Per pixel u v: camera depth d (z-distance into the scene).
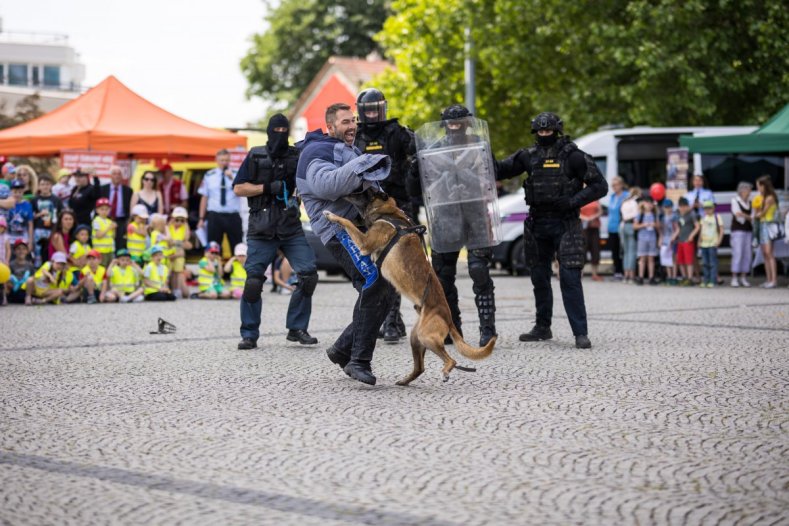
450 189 7.70
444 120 7.69
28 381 6.75
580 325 8.27
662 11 21.05
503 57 24.36
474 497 3.93
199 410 5.71
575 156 8.20
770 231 15.97
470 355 6.18
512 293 14.81
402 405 5.82
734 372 6.87
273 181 8.27
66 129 15.97
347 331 6.66
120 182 15.28
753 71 22.39
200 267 14.93
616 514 3.69
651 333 9.23
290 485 4.12
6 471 4.38
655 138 20.30
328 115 6.71
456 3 26.69
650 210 17.08
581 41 23.02
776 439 4.85
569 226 8.30
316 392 6.28
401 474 4.28
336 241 6.55
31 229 14.22
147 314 11.91
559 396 6.05
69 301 13.92
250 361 7.66
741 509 3.73
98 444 4.88
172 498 3.95
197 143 16.30
